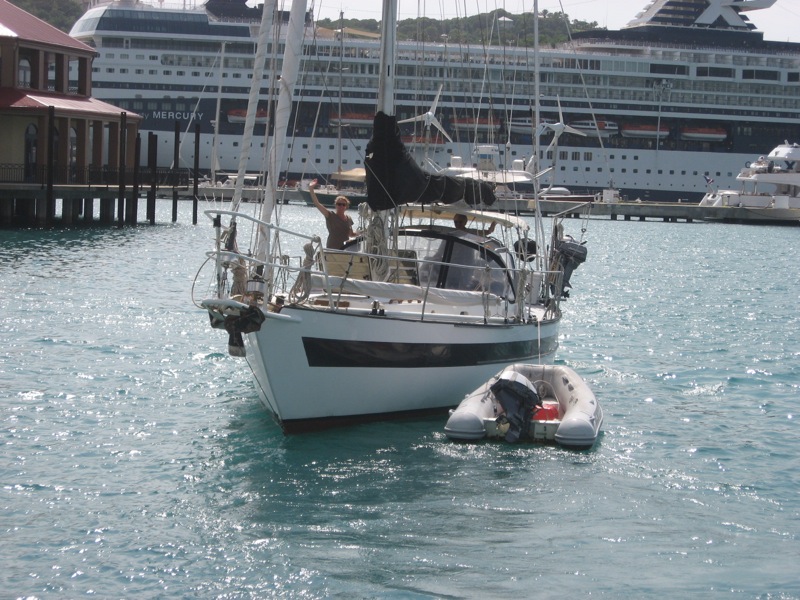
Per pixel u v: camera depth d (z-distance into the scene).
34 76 62.03
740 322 35.72
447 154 103.75
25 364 22.33
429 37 102.00
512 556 12.97
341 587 11.93
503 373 18.17
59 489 14.70
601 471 16.41
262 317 15.95
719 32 134.88
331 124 113.12
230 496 14.66
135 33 118.25
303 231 72.38
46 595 11.52
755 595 12.12
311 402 17.27
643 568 12.76
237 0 123.62
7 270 38.62
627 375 24.75
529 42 119.31
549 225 96.94
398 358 17.84
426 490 15.16
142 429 17.81
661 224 113.88
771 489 15.92
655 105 126.00
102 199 64.75
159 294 34.59
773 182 119.06
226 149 118.44
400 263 19.47
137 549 12.76
